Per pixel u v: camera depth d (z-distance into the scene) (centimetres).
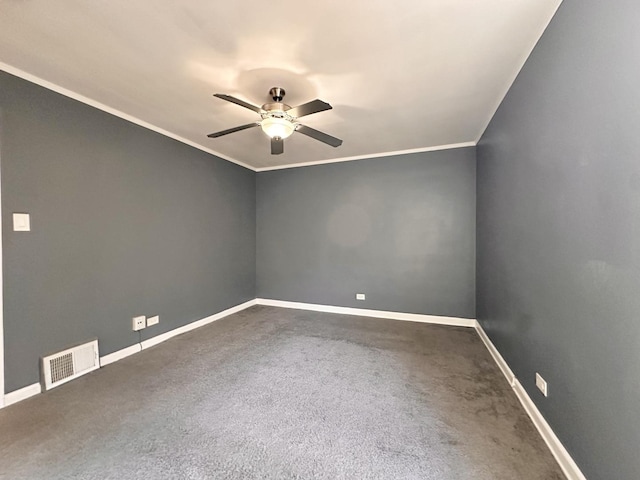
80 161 237
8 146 196
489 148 284
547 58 155
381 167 404
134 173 282
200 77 206
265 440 162
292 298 462
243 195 450
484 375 236
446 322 377
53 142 220
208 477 136
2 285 193
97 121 249
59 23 153
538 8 144
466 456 150
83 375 235
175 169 329
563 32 139
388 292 405
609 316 109
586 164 123
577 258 130
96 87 221
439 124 296
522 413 186
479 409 190
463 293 370
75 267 235
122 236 272
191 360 264
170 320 324
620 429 104
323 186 438
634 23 95
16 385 199
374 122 290
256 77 205
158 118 282
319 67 193
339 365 255
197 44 170
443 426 173
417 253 389
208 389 215
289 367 251
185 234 344
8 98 195
